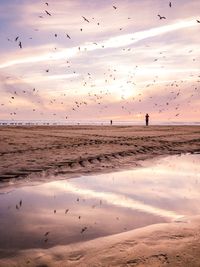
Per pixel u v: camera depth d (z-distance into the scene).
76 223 5.39
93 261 3.87
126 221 5.48
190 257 3.81
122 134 27.23
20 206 6.41
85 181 8.83
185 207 6.32
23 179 8.84
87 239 4.63
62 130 34.50
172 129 37.94
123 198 7.08
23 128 39.03
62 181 8.78
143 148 16.75
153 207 6.34
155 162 12.45
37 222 5.44
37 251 4.21
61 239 4.64
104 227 5.18
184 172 10.34
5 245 4.42
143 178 9.33
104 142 19.33
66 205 6.50
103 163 11.77
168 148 17.23
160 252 3.99
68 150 15.05
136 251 4.07
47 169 10.22
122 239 4.54
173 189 7.94
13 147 15.78
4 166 10.44
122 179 9.15
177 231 4.78
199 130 35.62
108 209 6.23
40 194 7.39
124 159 12.90
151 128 40.88
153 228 4.98
